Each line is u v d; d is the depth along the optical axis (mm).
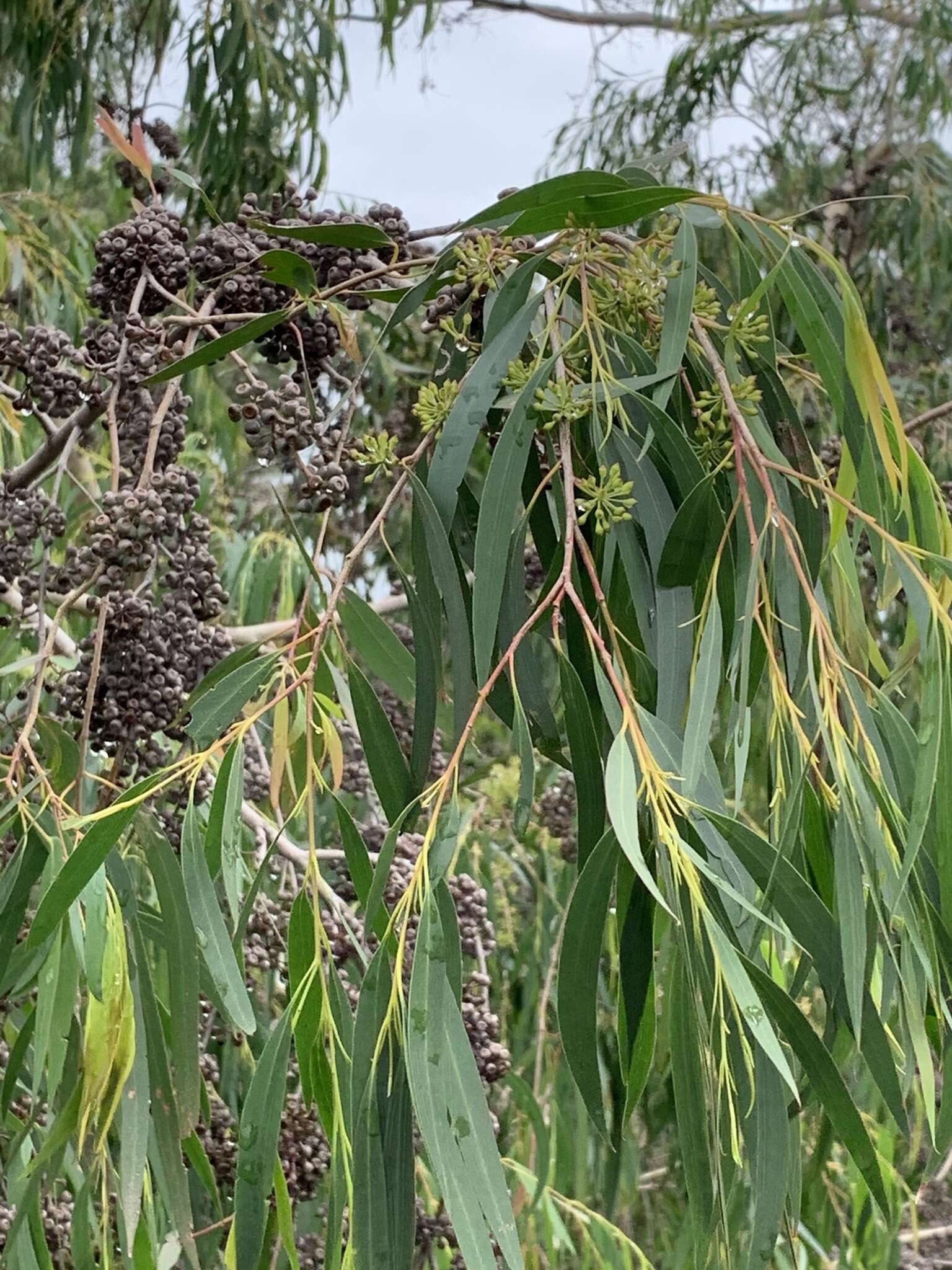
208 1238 1705
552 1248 2043
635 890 898
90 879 871
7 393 1321
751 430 967
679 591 950
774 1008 810
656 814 746
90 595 1129
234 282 1199
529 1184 2010
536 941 2602
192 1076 1106
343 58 2814
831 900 891
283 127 2721
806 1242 2070
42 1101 1477
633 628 1051
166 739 1702
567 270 984
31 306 2918
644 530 973
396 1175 812
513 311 998
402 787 1036
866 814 817
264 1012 2008
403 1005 808
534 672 1021
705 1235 821
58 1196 1572
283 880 1706
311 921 896
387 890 1298
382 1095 811
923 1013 822
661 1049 1713
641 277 979
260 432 1055
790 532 854
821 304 1012
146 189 1367
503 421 1090
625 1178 2270
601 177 920
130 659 1106
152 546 1096
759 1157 831
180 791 1211
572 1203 2127
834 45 3949
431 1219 1506
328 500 1029
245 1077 2172
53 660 1738
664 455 986
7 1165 1316
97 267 1215
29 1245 1247
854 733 880
